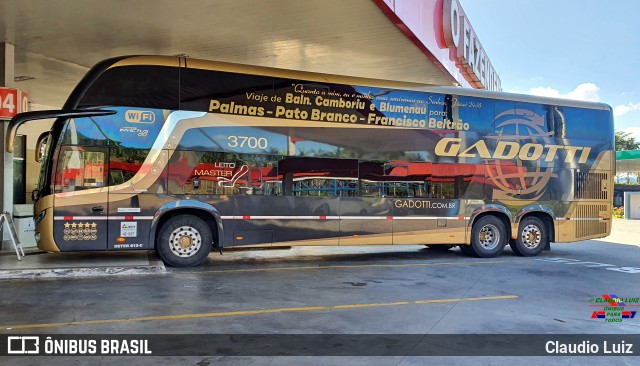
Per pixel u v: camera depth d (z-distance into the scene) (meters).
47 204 9.56
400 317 6.58
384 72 16.11
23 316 6.37
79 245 9.66
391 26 11.64
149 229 10.06
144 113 10.12
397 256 13.34
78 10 10.38
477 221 12.83
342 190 11.48
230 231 10.61
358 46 13.25
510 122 13.12
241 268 10.69
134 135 10.02
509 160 13.04
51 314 6.48
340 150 11.51
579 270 11.00
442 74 16.22
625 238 20.69
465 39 16.53
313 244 11.23
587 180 13.77
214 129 10.54
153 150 10.12
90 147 9.79
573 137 13.72
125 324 6.04
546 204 13.34
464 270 10.80
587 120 13.92
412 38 12.50
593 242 18.83
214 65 10.67
